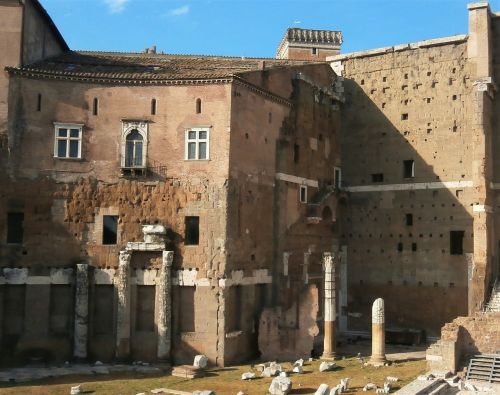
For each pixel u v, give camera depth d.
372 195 53.12
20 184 39.91
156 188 40.84
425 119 51.34
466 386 34.91
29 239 39.75
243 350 41.19
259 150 43.72
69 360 39.41
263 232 43.88
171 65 46.62
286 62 52.31
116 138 41.12
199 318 39.59
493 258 48.97
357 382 34.69
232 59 53.66
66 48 51.53
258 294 43.38
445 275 49.47
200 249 40.03
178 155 40.97
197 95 41.12
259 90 43.62
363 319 52.47
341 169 54.53
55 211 40.22
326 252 46.41
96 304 40.25
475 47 49.38
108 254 40.34
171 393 31.67
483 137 47.97
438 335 49.34
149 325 40.16
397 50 52.94
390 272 51.78
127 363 39.12
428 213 50.59
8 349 38.97
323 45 73.62
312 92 50.53
